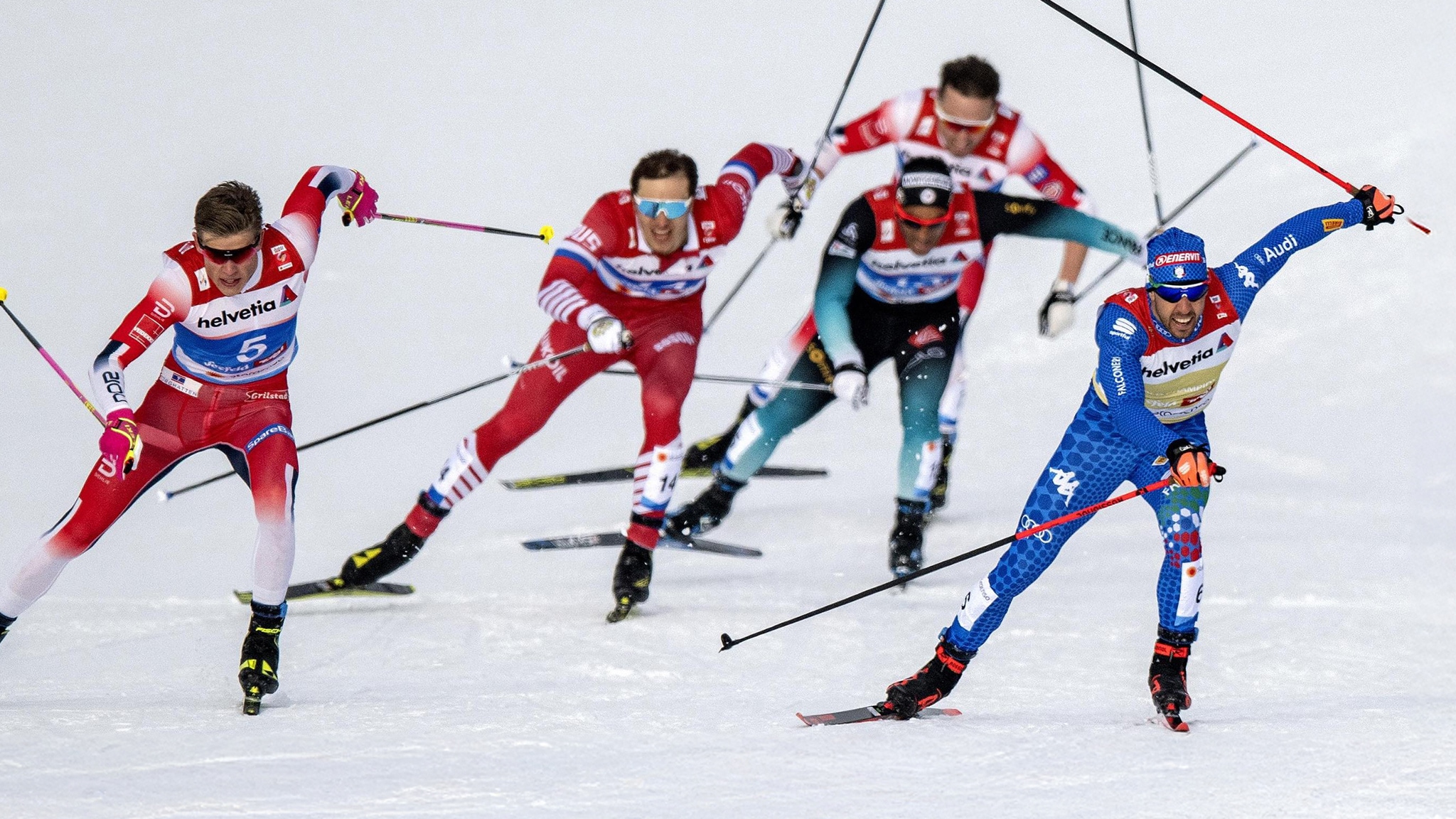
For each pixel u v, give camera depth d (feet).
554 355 67.41
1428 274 120.98
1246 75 177.27
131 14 207.10
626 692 53.26
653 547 65.98
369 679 55.42
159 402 53.16
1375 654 58.85
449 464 68.28
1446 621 64.54
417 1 218.79
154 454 52.70
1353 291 120.26
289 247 52.42
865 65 199.31
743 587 71.36
